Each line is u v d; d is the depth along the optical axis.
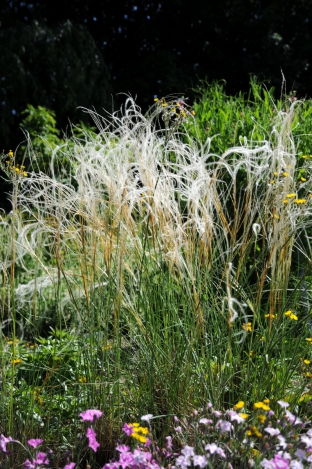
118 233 2.64
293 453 2.17
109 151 2.79
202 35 15.62
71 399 2.82
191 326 2.66
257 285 2.93
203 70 14.86
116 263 2.74
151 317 2.71
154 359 2.70
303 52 15.55
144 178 2.75
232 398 2.69
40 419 2.65
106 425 2.63
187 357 2.65
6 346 2.82
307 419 2.60
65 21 14.14
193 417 2.32
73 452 2.51
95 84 13.48
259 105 4.66
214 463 2.27
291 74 15.21
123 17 16.50
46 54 12.96
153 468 2.13
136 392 2.76
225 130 4.22
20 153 8.24
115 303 2.67
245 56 15.45
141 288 2.77
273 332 2.67
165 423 2.63
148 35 15.89
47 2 15.57
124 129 3.00
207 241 2.86
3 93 12.49
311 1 15.24
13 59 12.60
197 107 4.89
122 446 2.23
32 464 2.28
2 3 14.41
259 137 3.60
